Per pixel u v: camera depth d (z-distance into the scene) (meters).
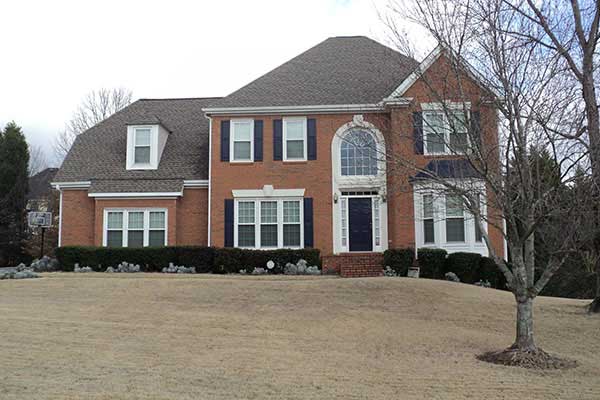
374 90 25.59
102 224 25.97
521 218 11.23
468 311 15.66
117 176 26.80
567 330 14.53
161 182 26.28
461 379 9.94
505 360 11.29
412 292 17.23
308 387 9.26
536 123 11.34
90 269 23.47
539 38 11.96
